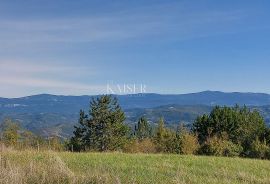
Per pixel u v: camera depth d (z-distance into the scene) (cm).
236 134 5944
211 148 5050
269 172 2127
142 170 1845
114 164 2048
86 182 1088
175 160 2514
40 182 1056
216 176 1780
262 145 5109
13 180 1021
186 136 5359
